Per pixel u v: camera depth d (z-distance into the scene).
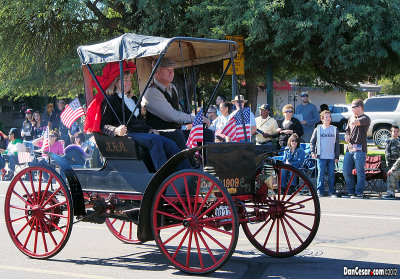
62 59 17.80
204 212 5.77
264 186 6.51
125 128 6.36
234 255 6.80
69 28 18.48
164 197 5.97
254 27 13.98
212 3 15.15
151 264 6.36
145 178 6.32
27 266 6.23
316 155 12.78
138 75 7.56
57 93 20.62
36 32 18.56
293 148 13.09
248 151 6.14
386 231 8.34
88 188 6.78
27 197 6.95
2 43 18.77
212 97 7.48
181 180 5.94
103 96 6.72
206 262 6.45
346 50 13.98
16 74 19.36
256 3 14.08
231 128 6.79
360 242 7.53
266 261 6.46
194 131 6.20
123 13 17.72
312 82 19.11
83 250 7.13
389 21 14.04
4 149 18.84
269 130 13.94
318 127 12.75
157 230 6.00
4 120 40.50
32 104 38.75
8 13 18.38
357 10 13.73
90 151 13.57
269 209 6.57
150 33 16.19
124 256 6.78
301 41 14.36
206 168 5.88
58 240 7.78
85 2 16.91
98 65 15.14
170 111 7.13
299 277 5.71
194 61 7.62
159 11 16.19
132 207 6.45
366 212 10.24
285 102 37.25
